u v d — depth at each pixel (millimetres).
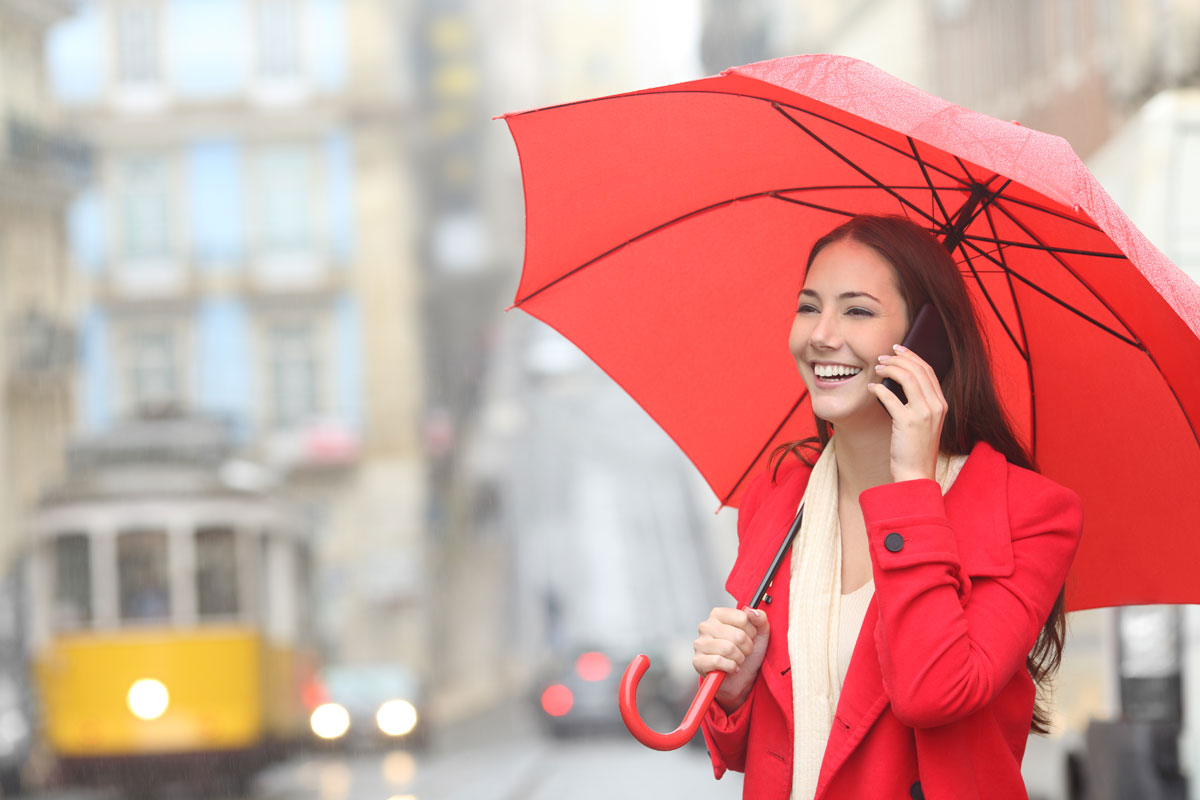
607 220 4250
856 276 3738
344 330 65750
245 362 65500
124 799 24781
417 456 65250
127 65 65875
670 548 80375
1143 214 10688
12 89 50156
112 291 65188
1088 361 4035
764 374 4414
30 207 49844
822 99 3219
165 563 24266
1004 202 3887
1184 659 10055
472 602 73375
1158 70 18984
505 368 109688
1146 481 4059
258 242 65812
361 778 27297
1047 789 11898
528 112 3979
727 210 4246
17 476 47469
